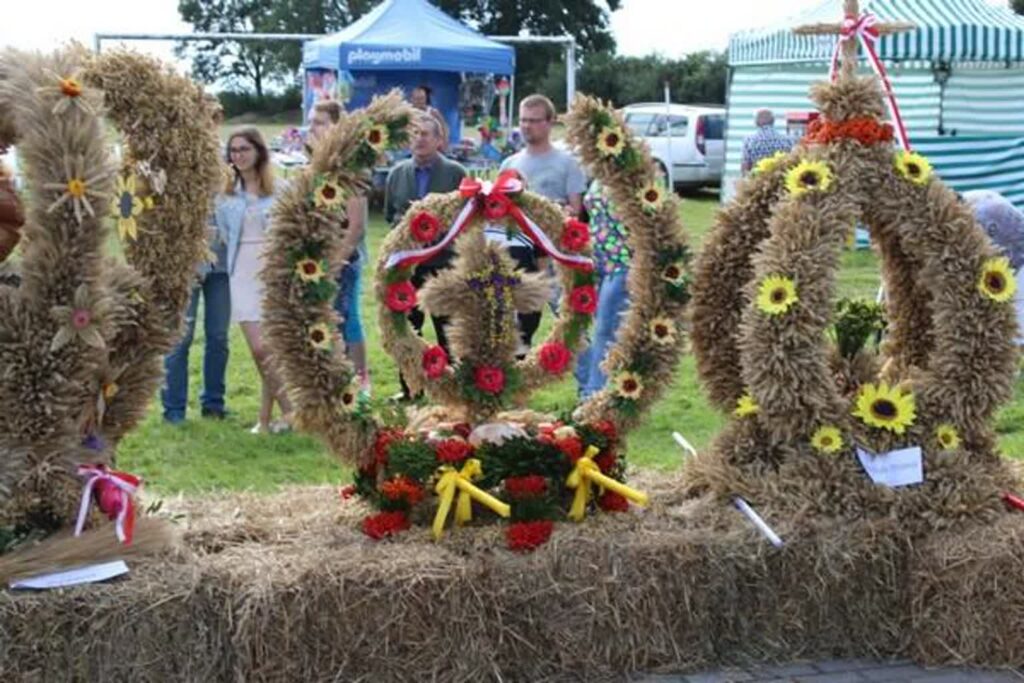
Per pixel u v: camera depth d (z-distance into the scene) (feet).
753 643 12.87
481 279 13.50
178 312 12.37
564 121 13.83
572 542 12.30
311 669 11.52
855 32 14.30
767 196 14.15
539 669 12.19
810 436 13.60
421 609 11.71
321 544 12.34
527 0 150.20
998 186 44.14
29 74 11.07
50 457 11.54
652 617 12.44
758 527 12.80
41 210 11.15
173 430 22.30
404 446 12.80
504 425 13.39
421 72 56.03
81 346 11.37
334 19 148.36
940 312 13.83
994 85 50.11
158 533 11.87
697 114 70.13
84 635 10.98
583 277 13.91
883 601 13.05
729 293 14.20
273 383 21.89
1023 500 13.58
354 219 22.31
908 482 13.37
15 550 11.28
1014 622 12.63
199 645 11.25
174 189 12.03
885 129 13.93
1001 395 13.88
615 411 13.73
